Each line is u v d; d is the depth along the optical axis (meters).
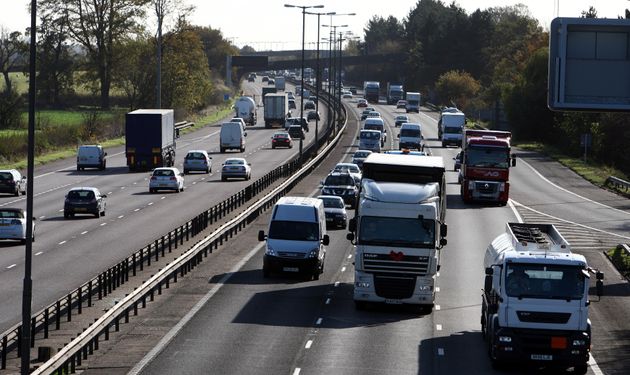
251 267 100.44
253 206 133.88
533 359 62.38
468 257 109.31
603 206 158.62
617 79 68.69
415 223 81.12
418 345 69.19
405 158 90.12
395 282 80.56
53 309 76.44
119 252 106.25
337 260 106.69
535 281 63.00
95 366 61.06
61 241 114.50
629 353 68.50
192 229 115.62
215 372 59.69
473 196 156.38
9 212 112.62
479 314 80.94
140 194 164.25
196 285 90.31
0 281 89.69
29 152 62.31
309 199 100.44
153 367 60.78
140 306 80.81
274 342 68.50
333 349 66.88
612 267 104.81
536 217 143.38
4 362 58.78
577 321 62.62
